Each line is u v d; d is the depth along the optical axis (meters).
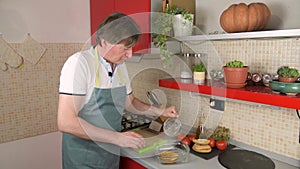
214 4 1.47
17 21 1.78
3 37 1.73
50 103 2.01
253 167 1.21
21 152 1.89
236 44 1.38
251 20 1.11
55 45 2.00
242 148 1.42
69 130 1.04
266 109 1.31
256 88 1.17
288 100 0.96
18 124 1.85
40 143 1.99
